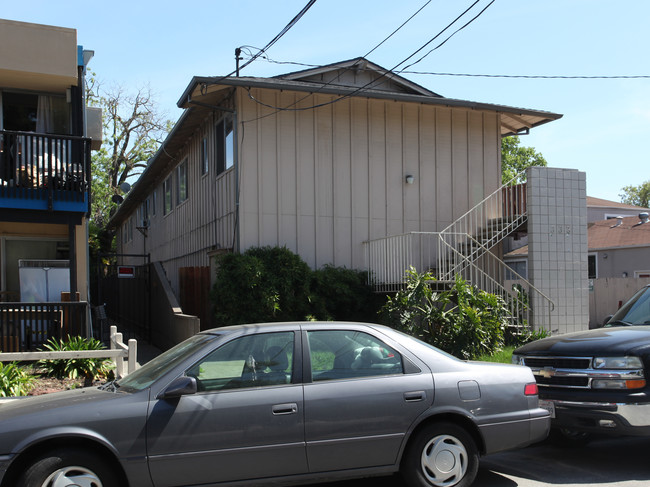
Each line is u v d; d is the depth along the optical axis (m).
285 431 4.64
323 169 14.79
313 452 4.70
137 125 36.38
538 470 6.05
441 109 16.11
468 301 12.12
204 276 14.88
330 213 14.80
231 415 4.56
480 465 6.27
